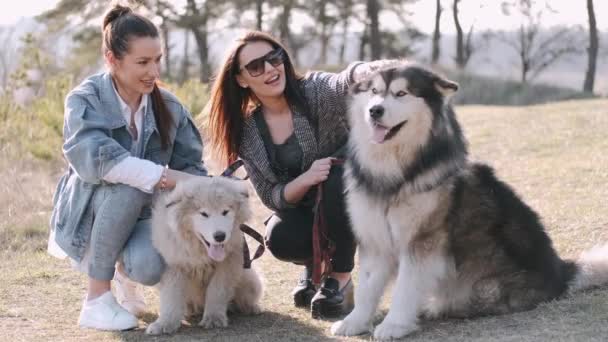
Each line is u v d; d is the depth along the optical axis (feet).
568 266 15.29
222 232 13.28
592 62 105.91
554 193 24.61
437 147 13.51
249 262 14.37
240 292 14.99
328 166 15.16
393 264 14.16
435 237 13.55
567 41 116.37
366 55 127.03
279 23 110.01
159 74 14.62
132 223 14.23
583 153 32.42
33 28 73.05
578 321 12.90
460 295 14.38
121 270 15.25
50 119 36.73
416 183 13.33
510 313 14.17
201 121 17.70
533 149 35.45
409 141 13.34
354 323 13.57
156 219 13.92
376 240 13.89
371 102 13.46
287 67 15.51
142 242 14.26
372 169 13.69
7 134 38.73
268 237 16.16
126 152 13.99
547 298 14.39
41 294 16.76
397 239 13.64
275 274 18.33
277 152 15.87
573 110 51.57
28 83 48.73
